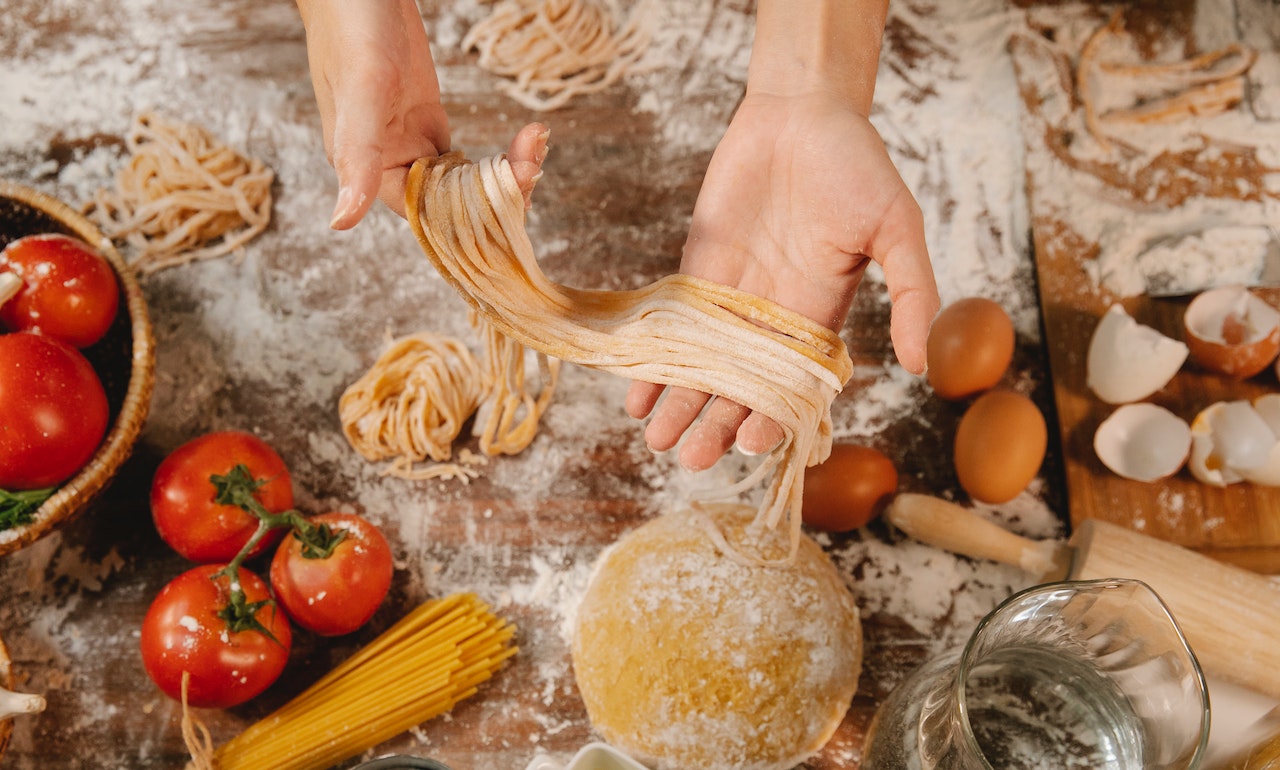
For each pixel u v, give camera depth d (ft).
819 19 3.69
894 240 3.34
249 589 3.85
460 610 4.06
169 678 3.74
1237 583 3.75
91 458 3.88
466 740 4.10
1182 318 4.66
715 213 3.68
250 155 5.13
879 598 4.34
